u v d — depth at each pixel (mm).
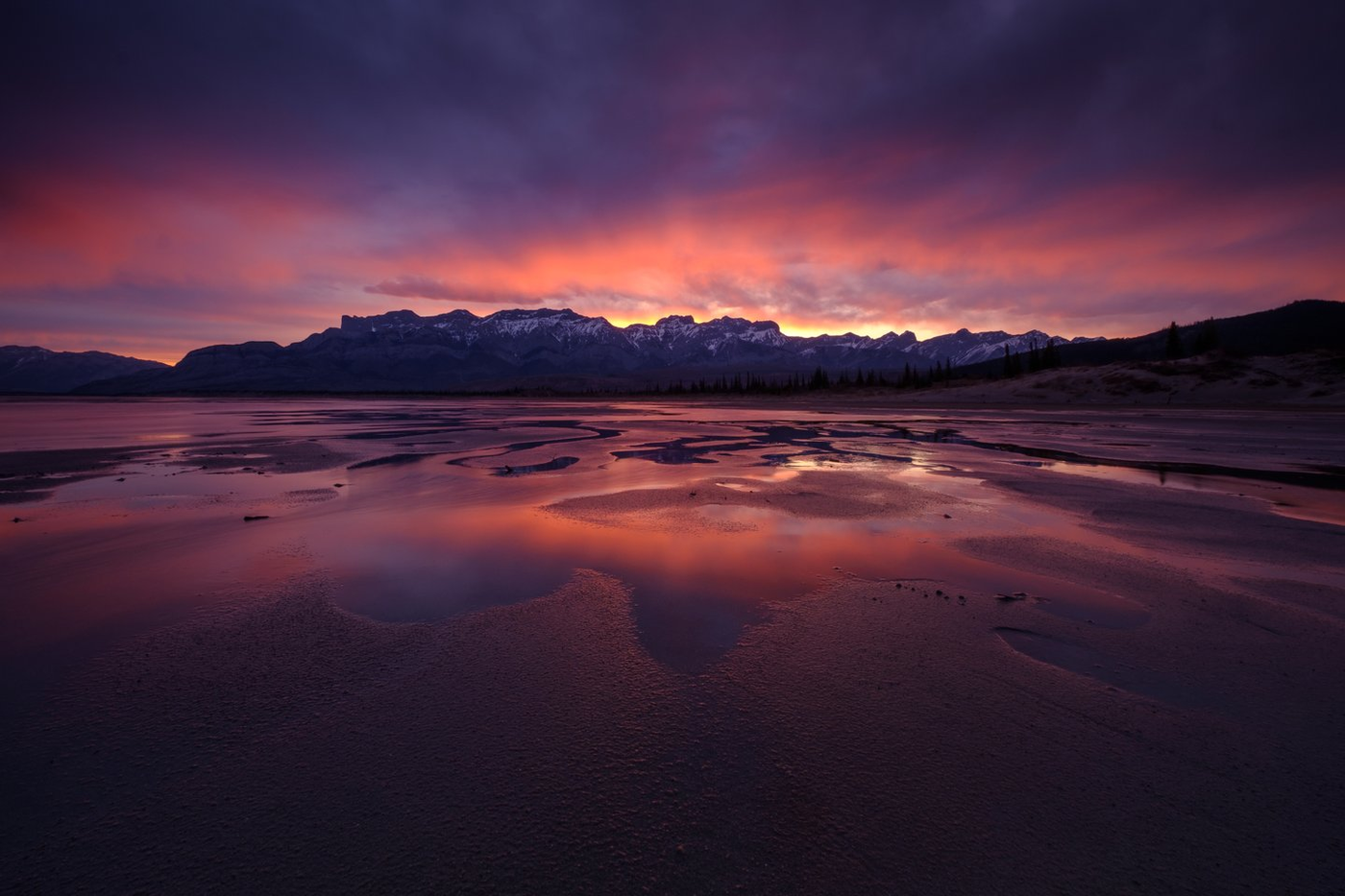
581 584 6066
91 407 66500
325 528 8562
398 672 4184
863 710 3643
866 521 8875
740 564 6766
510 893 2340
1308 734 3375
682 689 3928
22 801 2869
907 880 2389
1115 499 10570
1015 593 5793
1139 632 4844
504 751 3240
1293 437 23078
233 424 34562
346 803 2838
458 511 9711
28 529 8555
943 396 71875
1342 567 6645
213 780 3018
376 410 58781
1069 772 3031
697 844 2572
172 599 5676
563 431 28078
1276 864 2449
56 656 4477
